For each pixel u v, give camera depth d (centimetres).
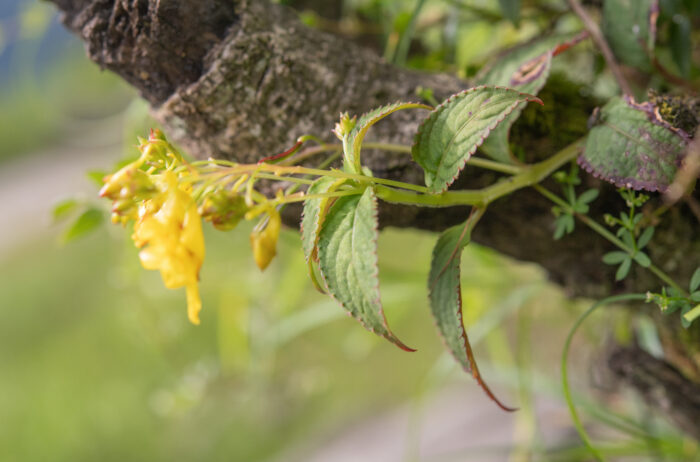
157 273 96
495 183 53
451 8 73
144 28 50
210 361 116
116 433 154
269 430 132
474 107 47
